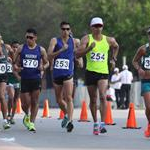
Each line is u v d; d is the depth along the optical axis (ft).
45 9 311.27
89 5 279.49
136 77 280.10
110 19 272.10
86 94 234.79
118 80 193.06
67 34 94.73
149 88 83.05
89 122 122.42
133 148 77.05
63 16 305.73
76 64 99.14
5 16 312.29
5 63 97.55
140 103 211.00
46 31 309.83
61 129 103.09
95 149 75.51
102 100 90.53
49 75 307.37
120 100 193.36
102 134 94.79
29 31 95.71
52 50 94.32
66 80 94.89
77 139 86.53
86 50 88.63
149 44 83.20
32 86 96.32
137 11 268.62
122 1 271.49
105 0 272.51
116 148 76.79
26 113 98.07
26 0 312.09
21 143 80.89
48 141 83.51
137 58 84.74
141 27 268.82
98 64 89.51
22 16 310.86
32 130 97.19
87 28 280.31
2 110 100.07
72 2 284.20
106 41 90.27
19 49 96.22
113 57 92.48
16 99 114.42
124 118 138.72
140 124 119.85
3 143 80.89
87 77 90.27
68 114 96.12
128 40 271.08
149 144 81.61
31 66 95.91
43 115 141.08
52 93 263.08
